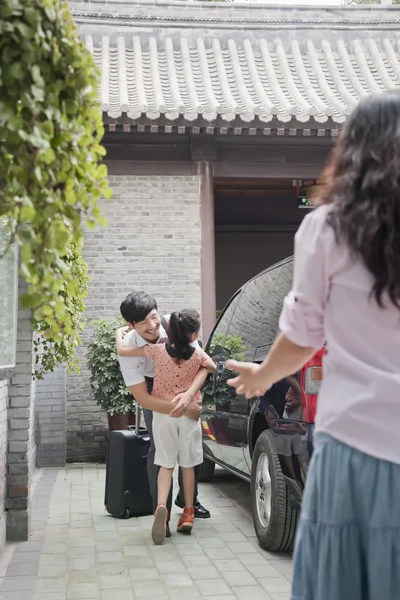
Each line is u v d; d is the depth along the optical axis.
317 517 1.87
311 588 1.87
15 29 2.14
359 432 1.85
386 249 1.82
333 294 1.90
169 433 5.54
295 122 9.59
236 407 6.05
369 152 1.90
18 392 5.50
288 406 4.65
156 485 5.70
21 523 5.49
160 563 4.93
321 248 1.90
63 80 2.27
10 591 4.33
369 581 1.81
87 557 5.07
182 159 10.36
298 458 4.45
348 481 1.83
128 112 9.23
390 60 12.83
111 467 6.35
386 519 1.80
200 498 7.20
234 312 6.75
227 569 4.79
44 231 2.23
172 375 5.53
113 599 4.21
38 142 2.10
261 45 12.68
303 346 1.96
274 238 15.85
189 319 5.47
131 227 10.20
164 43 12.51
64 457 9.23
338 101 11.01
